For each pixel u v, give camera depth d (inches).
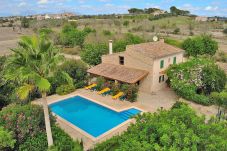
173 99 1126.4
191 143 356.5
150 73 1182.9
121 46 1648.6
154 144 365.4
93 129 882.1
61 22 4421.8
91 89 1283.2
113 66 1323.8
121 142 442.3
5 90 1000.9
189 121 411.5
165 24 3941.9
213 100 1024.9
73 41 2450.8
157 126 399.5
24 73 572.7
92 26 3543.3
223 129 400.5
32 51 609.6
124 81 1152.2
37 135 679.1
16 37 3545.8
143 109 1014.4
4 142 592.4
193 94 1069.1
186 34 3378.4
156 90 1242.0
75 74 1294.3
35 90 1058.1
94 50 1507.1
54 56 629.9
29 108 709.9
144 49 1242.0
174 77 1131.9
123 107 1040.2
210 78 1077.1
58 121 926.4
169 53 1264.8
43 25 4055.1
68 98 1170.6
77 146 676.7
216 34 3452.3
